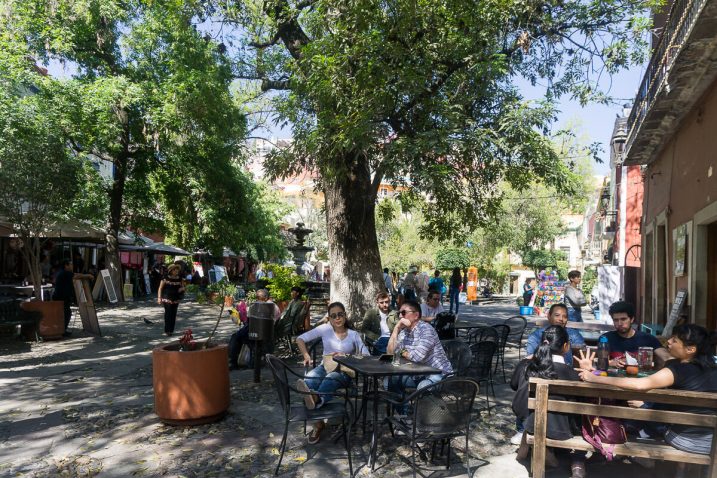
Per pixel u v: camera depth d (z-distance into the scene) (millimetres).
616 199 24250
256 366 7758
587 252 46875
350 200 12234
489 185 14703
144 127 19281
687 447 4066
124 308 18609
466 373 6551
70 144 18141
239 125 19281
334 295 12344
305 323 11555
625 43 9883
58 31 17109
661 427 4660
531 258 35000
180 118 18234
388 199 16875
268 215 36406
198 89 17281
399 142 9055
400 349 5535
